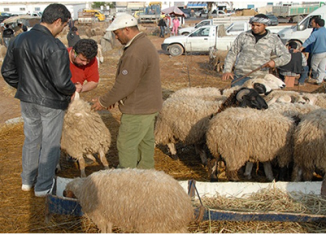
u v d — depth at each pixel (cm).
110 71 1410
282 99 543
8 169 493
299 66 1008
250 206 371
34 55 354
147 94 377
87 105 428
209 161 462
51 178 407
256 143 407
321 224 341
